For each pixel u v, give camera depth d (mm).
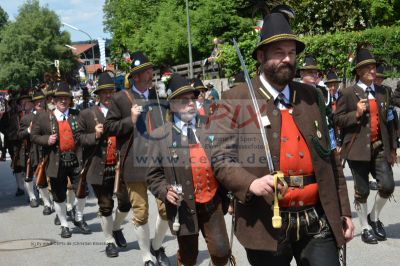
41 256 6680
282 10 3629
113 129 5668
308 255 3344
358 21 19031
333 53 15156
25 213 9383
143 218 5691
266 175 3197
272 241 3217
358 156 6328
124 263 6219
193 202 4414
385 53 14914
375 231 6535
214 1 33562
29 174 9867
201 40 34250
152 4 45594
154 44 37594
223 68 20047
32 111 10500
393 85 14742
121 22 47094
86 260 6422
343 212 3406
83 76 30906
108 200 6461
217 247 4406
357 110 6242
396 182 9852
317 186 3322
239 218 3336
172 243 6879
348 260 5848
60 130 7707
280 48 3262
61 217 7641
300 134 3316
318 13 19016
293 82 3439
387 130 6414
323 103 3459
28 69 73812
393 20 19516
